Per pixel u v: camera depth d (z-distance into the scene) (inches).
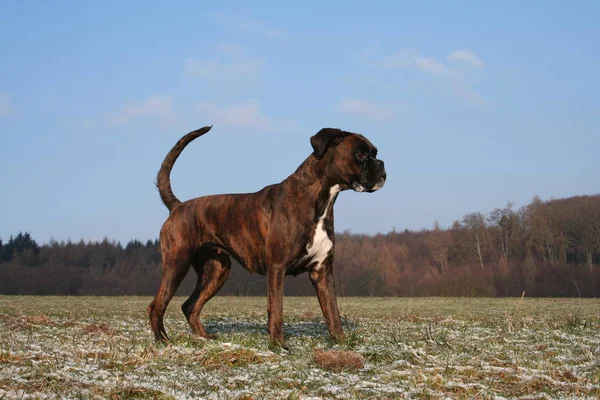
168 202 305.7
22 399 144.6
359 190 245.9
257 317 496.7
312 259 257.0
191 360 204.8
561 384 176.7
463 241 2615.7
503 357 227.6
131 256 2628.0
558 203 2532.0
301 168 252.5
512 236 2566.4
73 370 181.0
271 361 207.6
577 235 2354.8
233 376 181.0
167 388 161.9
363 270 2342.5
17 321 370.6
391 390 165.6
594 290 2113.7
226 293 2014.0
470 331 332.5
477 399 158.2
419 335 302.0
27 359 197.2
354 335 267.1
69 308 634.8
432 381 175.5
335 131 247.1
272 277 248.8
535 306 779.4
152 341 268.2
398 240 2888.8
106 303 818.8
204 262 306.7
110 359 201.5
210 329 358.0
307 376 182.5
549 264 2327.8
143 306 708.0
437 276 2356.1
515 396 165.2
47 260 2539.4
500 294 2206.0
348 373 192.2
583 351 238.8
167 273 283.1
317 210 249.8
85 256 2586.1
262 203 259.4
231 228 270.2
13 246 2615.7
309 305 818.8
